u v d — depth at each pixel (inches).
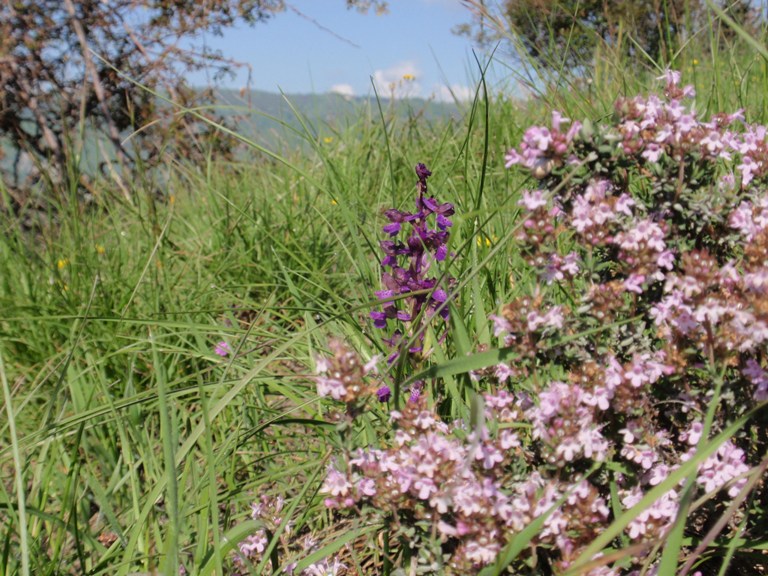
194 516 88.4
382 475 67.8
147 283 158.6
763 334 61.4
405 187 193.3
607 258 74.9
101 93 332.2
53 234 169.2
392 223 97.0
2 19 343.6
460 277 95.5
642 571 61.9
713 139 69.0
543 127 69.5
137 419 108.5
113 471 103.0
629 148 70.7
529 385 77.8
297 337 79.1
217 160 248.1
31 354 138.7
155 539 79.0
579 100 148.3
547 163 69.6
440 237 96.4
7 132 345.7
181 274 163.6
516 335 69.7
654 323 71.2
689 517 70.7
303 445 112.0
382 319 96.4
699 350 68.2
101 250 175.3
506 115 204.5
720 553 72.5
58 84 353.1
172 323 107.6
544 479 69.3
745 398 68.3
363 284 116.9
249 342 124.7
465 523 63.3
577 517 64.1
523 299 68.7
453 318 79.2
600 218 68.2
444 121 251.8
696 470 55.5
